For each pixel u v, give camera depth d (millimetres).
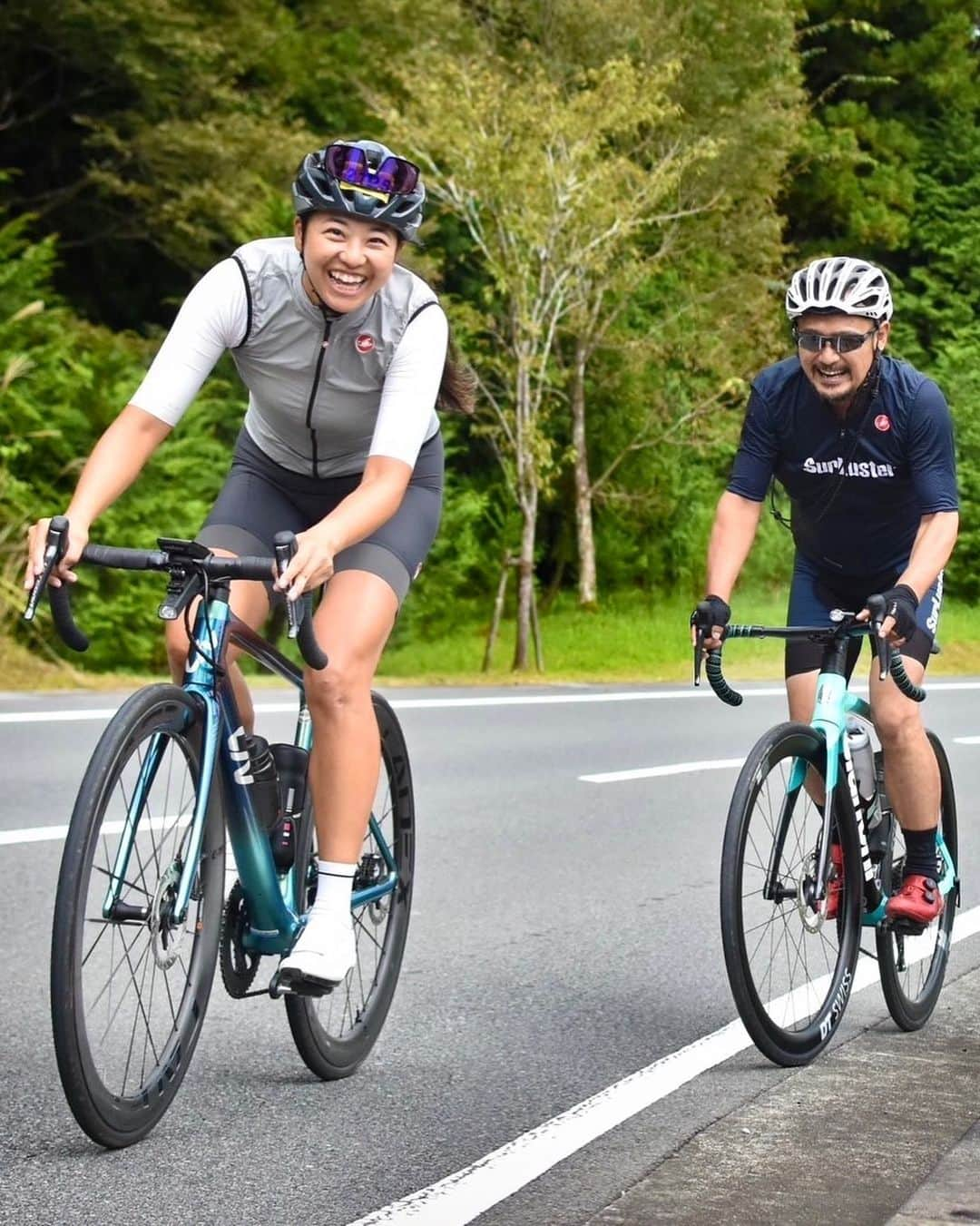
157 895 3801
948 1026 5234
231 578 3855
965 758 11961
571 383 28438
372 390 4270
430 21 24453
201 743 3928
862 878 5020
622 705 15078
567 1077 4488
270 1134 3928
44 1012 4914
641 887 7195
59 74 23203
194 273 24453
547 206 20406
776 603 30281
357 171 3947
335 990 4520
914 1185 3648
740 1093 4359
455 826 8578
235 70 23062
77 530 3721
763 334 29922
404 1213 3430
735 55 29938
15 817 8133
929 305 39344
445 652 23219
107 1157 3719
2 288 18344
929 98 42406
